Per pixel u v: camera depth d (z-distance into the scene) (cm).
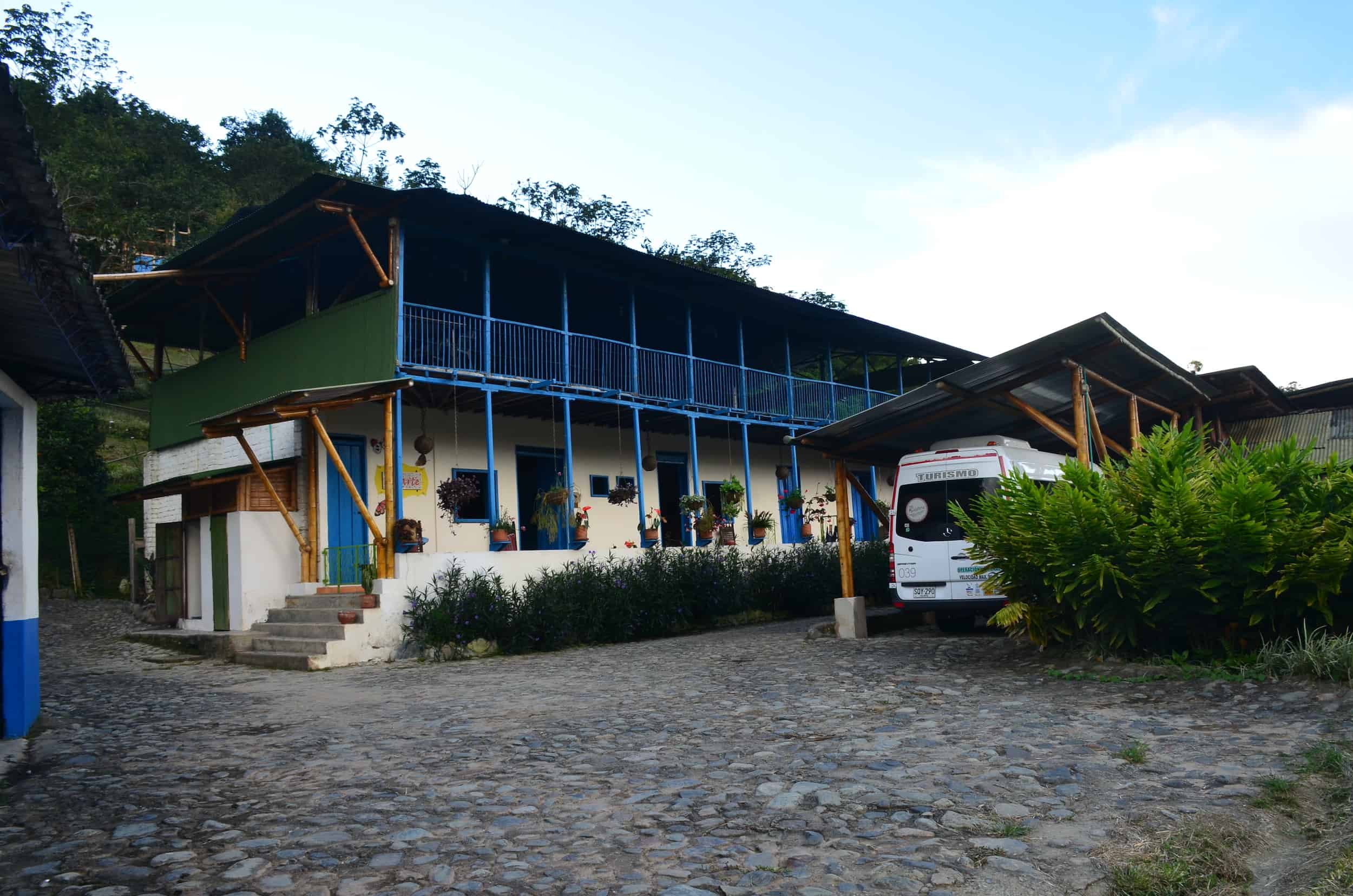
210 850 393
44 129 4019
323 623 1255
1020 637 924
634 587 1427
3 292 525
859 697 738
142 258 3512
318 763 571
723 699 774
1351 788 412
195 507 1519
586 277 1731
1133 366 1073
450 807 458
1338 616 695
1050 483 1211
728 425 2006
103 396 777
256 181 5066
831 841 383
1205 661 729
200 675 1116
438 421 1630
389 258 1606
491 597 1254
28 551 702
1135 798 420
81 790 512
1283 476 761
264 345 1622
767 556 1738
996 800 427
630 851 380
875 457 1353
